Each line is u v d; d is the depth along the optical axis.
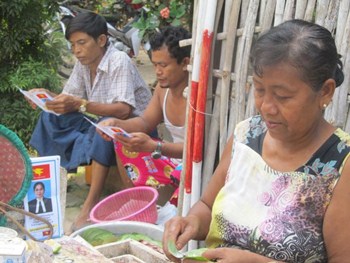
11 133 2.04
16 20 5.10
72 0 6.61
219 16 2.61
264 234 1.70
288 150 1.71
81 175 4.57
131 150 3.25
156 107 3.59
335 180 1.63
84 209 3.67
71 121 3.96
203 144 2.75
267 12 2.47
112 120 3.47
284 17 2.42
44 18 5.31
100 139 3.66
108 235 2.72
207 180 2.78
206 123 2.74
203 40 2.59
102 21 3.91
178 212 2.88
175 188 3.59
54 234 2.14
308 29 1.54
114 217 3.30
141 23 5.03
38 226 2.10
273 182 1.72
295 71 1.49
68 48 6.04
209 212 2.00
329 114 2.34
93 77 4.05
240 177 1.79
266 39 1.54
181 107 3.40
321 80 1.52
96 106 3.80
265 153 1.77
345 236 1.63
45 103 3.77
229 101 2.69
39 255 1.81
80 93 4.16
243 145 1.82
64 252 2.00
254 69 1.55
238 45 2.58
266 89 1.54
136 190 3.34
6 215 1.97
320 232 1.66
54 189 2.15
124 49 6.30
